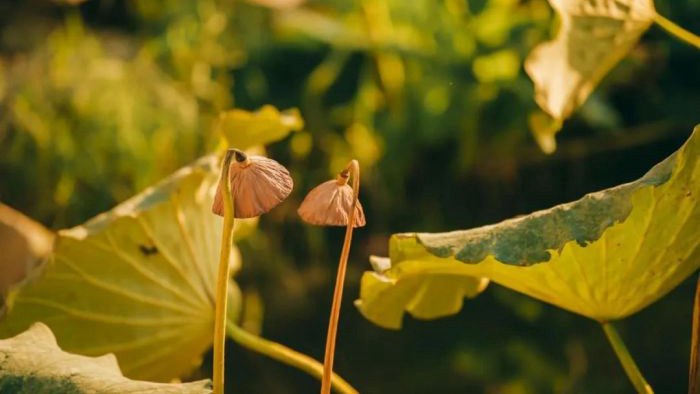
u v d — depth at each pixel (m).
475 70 5.61
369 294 2.37
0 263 4.16
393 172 5.80
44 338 2.08
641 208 2.05
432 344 5.66
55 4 6.28
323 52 5.95
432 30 5.74
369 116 5.82
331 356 1.88
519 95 5.50
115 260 2.60
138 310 2.62
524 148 5.59
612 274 2.13
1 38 6.18
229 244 1.77
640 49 5.34
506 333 5.60
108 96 5.92
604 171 5.65
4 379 1.99
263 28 6.05
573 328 5.52
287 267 5.85
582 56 2.25
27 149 5.86
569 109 2.28
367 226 5.87
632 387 5.36
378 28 5.82
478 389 5.56
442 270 2.20
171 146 5.88
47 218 5.80
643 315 5.43
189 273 2.63
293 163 5.92
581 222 2.06
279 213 5.88
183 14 6.19
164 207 2.60
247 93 5.99
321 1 6.00
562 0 2.22
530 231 2.09
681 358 5.32
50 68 6.04
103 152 5.84
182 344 2.64
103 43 6.23
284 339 5.78
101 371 2.00
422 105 5.72
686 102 5.39
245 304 5.72
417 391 5.59
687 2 5.25
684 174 2.03
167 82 6.05
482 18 5.59
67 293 2.60
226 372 5.65
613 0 2.22
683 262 2.17
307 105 5.91
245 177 1.76
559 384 5.47
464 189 5.79
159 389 1.91
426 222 5.81
